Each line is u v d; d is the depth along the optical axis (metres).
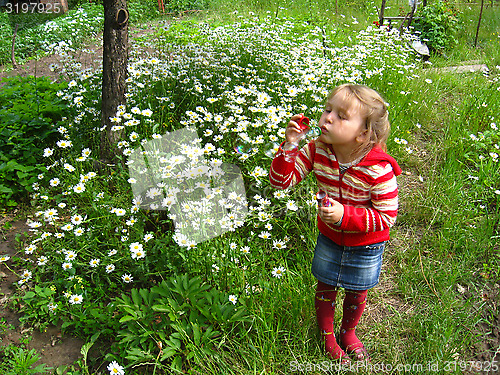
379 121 1.73
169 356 2.06
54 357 2.22
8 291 2.61
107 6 3.15
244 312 2.19
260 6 10.16
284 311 2.28
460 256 2.77
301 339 2.12
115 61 3.27
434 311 2.38
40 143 3.81
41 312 2.40
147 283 2.56
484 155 3.81
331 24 7.93
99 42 7.61
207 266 2.38
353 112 1.68
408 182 3.55
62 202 3.23
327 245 1.96
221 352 2.09
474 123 4.23
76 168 3.15
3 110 4.08
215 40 5.70
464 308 2.42
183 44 5.73
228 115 3.54
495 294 2.56
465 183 3.47
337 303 2.35
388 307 2.46
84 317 2.29
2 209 3.33
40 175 3.39
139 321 2.21
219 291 2.34
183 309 2.23
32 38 9.00
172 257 2.45
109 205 2.84
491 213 3.17
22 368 2.07
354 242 1.86
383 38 5.94
